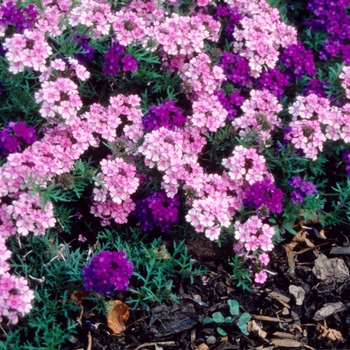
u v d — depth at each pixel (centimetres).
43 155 98
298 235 107
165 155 98
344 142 110
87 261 97
